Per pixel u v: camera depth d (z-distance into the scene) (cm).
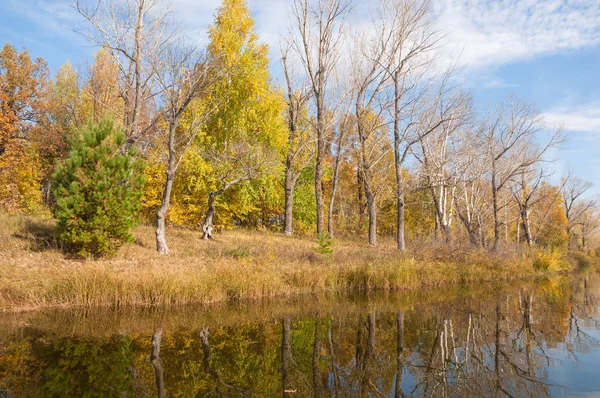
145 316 1088
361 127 2522
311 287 1502
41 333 910
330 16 2398
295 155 2642
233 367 764
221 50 1703
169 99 1578
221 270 1348
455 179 2456
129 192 1423
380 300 1444
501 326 1126
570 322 1186
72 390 629
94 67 2517
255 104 2336
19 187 2389
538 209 4462
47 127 2789
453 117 2255
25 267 1189
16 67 2662
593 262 3806
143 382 676
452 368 792
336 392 667
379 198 3247
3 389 624
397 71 2284
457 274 1916
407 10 2239
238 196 2223
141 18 1656
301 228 2886
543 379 737
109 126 1427
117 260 1388
